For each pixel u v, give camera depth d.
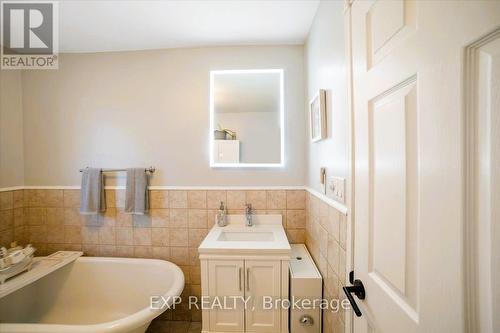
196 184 1.79
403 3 0.50
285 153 1.76
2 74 1.71
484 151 0.33
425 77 0.43
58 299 1.66
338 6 0.97
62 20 1.44
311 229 1.54
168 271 1.59
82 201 1.74
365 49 0.68
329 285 1.13
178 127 1.79
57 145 1.82
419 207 0.46
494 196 0.32
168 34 1.61
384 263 0.59
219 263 1.34
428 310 0.43
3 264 1.31
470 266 0.35
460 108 0.36
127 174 1.74
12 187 1.76
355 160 0.78
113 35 1.61
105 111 1.81
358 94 0.74
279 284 1.32
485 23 0.32
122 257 1.80
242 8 1.34
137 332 1.18
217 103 1.81
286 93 1.75
